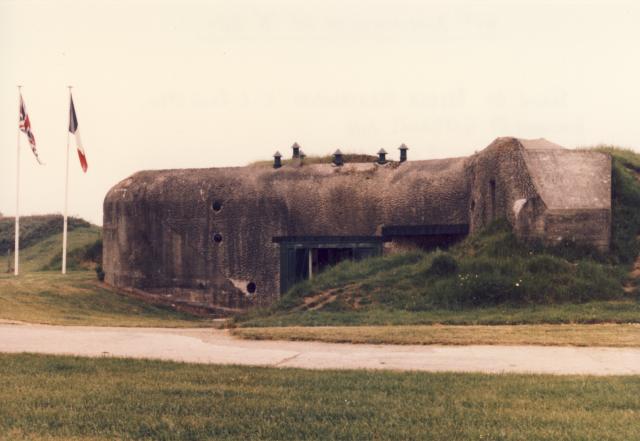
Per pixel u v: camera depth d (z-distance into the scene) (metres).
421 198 25.83
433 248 25.72
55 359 11.88
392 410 8.62
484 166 23.19
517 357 12.06
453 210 25.33
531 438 7.48
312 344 13.72
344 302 18.80
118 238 29.02
